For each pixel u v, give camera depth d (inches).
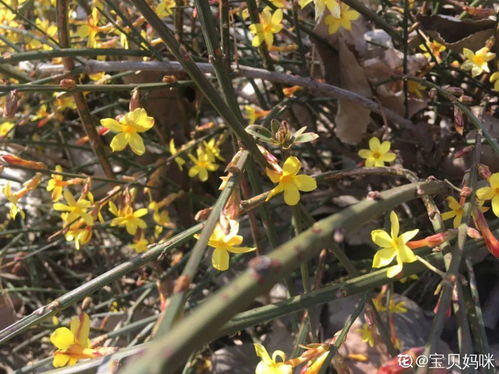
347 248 19.2
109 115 20.8
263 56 15.9
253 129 11.2
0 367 17.9
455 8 17.9
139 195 20.8
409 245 10.5
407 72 16.3
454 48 15.9
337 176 13.1
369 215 9.4
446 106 18.0
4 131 17.9
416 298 17.9
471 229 10.7
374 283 11.1
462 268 16.7
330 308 16.7
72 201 14.6
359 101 15.9
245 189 14.9
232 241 10.0
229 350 17.1
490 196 11.4
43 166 14.7
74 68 15.0
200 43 20.5
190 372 15.4
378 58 16.6
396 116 16.5
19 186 22.0
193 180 20.5
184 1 16.4
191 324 6.7
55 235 14.5
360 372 15.1
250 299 7.2
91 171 22.4
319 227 8.4
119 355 10.0
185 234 12.4
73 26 20.7
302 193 19.0
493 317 16.3
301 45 15.9
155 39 16.7
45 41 15.5
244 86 22.6
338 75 17.0
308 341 14.4
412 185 10.7
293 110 18.5
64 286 21.6
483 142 15.9
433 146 17.3
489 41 15.1
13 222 22.4
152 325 14.4
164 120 19.8
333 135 19.3
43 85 14.4
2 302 18.4
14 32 17.6
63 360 10.3
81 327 10.5
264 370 10.7
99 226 18.7
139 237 18.3
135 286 21.2
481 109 15.6
